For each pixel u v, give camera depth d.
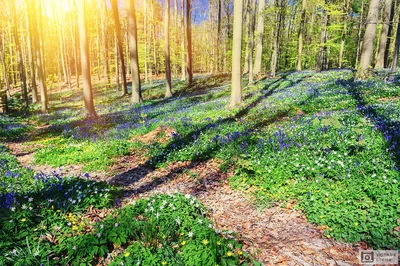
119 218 5.33
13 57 52.66
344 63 49.97
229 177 8.45
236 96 17.47
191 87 33.38
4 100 28.03
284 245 5.03
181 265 4.16
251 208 6.58
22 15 41.84
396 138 7.96
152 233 4.81
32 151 13.23
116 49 37.78
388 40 34.38
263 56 50.56
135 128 15.18
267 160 7.95
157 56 59.59
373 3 18.72
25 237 4.66
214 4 51.22
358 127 9.20
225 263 4.24
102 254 4.46
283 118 12.88
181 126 13.86
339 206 5.66
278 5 30.47
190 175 9.01
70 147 12.82
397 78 18.59
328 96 15.41
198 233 4.76
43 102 27.03
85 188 7.10
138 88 26.53
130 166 10.46
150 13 50.09
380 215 5.11
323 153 7.77
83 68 19.23
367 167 6.57
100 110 24.44
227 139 10.70
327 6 25.20
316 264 4.46
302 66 59.31
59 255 4.46
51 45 62.66
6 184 7.48
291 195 6.62
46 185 7.03
